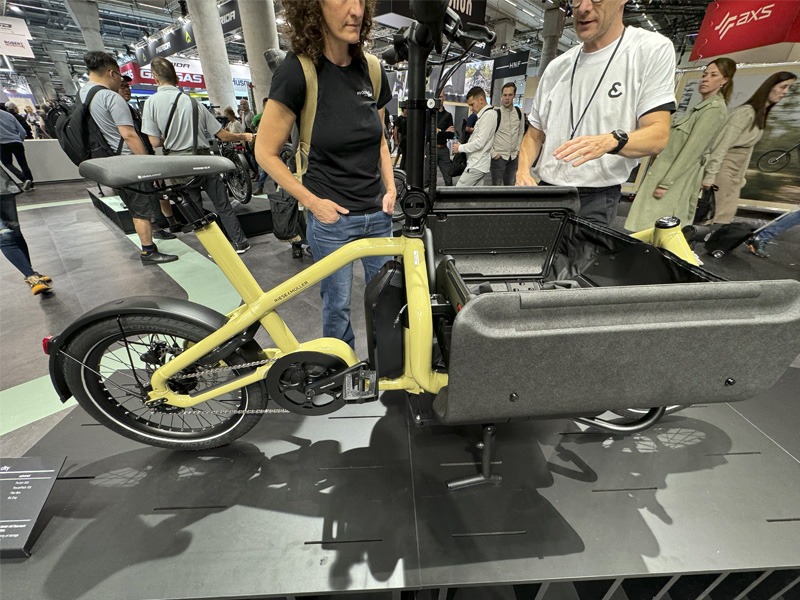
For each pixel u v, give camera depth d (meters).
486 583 1.06
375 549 1.14
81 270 3.27
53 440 1.52
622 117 1.54
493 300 0.78
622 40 1.50
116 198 5.14
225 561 1.12
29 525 1.14
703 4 7.16
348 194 1.45
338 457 1.44
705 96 2.85
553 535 1.17
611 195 1.75
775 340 0.84
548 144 1.81
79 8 11.64
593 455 1.43
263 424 1.59
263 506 1.27
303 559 1.12
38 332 2.39
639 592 1.21
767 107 3.13
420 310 1.09
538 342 0.80
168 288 2.96
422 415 1.27
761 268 3.19
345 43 1.22
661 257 1.22
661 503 1.26
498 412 0.92
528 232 1.66
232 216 3.51
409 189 1.00
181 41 10.62
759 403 1.65
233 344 1.24
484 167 4.31
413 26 0.81
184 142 3.22
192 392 1.39
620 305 0.81
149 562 1.11
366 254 1.12
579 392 0.89
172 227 1.14
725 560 1.10
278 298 1.20
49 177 7.71
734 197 3.48
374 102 1.39
